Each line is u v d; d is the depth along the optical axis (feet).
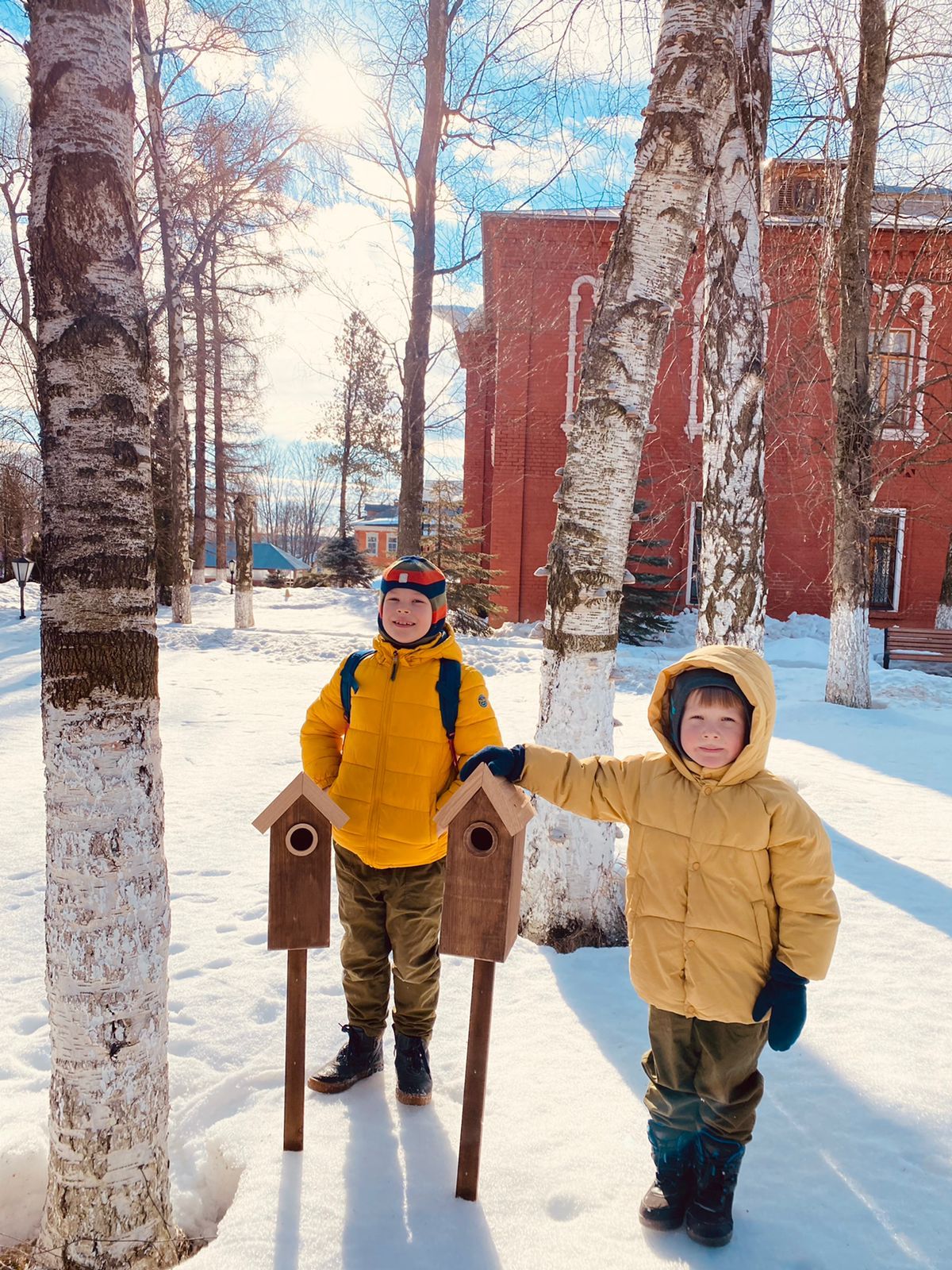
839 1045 10.34
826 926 6.75
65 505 7.07
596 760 7.86
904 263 54.70
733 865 7.04
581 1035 10.60
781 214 31.63
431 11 33.55
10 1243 8.39
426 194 35.78
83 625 7.10
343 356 113.09
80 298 6.98
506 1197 7.69
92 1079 7.27
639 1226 7.36
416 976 9.11
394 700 9.11
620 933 13.64
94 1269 7.25
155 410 79.71
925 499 62.95
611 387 12.98
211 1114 9.33
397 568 9.20
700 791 7.31
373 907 9.32
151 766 7.53
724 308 18.04
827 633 60.44
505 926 7.45
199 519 92.53
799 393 37.99
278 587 108.06
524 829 7.77
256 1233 7.17
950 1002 11.51
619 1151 8.31
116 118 7.07
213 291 74.69
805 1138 8.63
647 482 61.26
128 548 7.23
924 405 45.85
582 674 13.39
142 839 7.43
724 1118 7.18
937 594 64.13
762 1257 7.03
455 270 36.58
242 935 13.83
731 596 18.38
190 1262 6.93
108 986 7.26
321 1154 8.23
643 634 57.62
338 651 47.60
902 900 15.24
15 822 19.10
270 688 37.14
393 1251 7.02
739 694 7.02
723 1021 7.04
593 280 60.70
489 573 61.00
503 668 43.16
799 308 37.04
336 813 7.86
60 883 7.23
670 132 12.42
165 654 46.42
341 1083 9.36
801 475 61.77
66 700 7.15
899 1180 8.02
